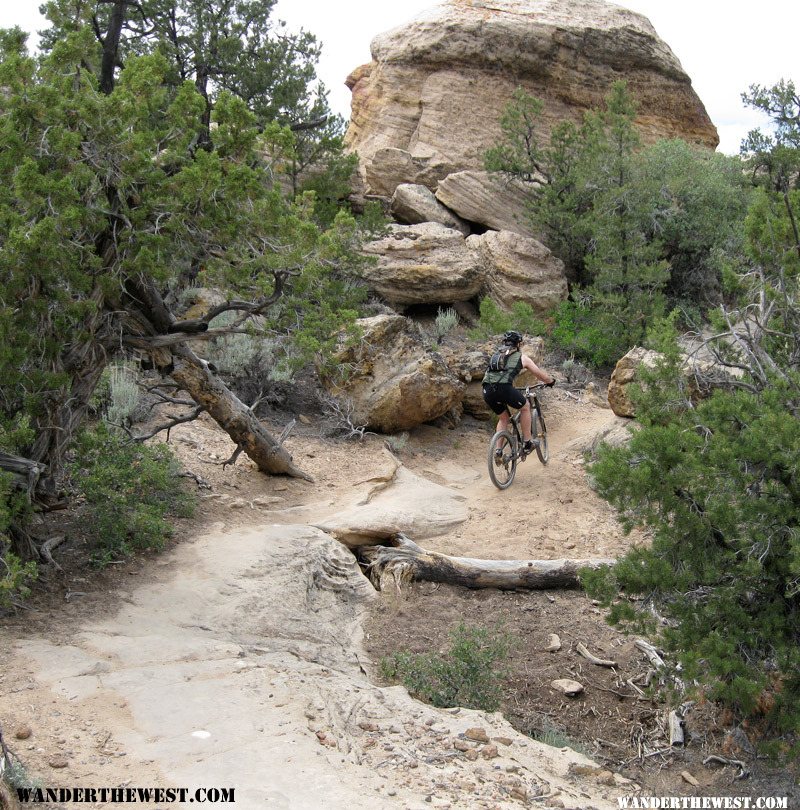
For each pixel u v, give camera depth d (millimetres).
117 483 8359
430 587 9016
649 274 17969
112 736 5090
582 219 19625
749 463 6590
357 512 9898
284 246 8289
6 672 5805
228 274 8352
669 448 6496
